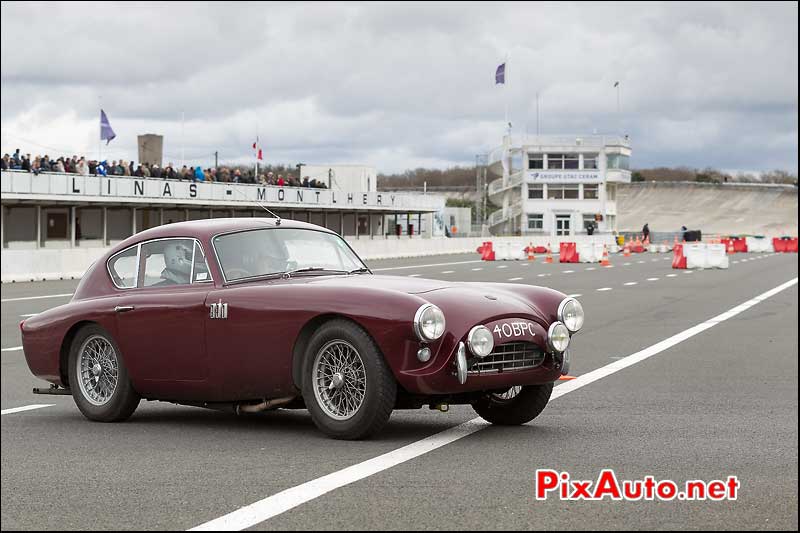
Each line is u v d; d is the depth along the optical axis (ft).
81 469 20.81
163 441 24.25
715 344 49.52
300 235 27.12
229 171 190.80
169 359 26.07
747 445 22.48
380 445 22.48
